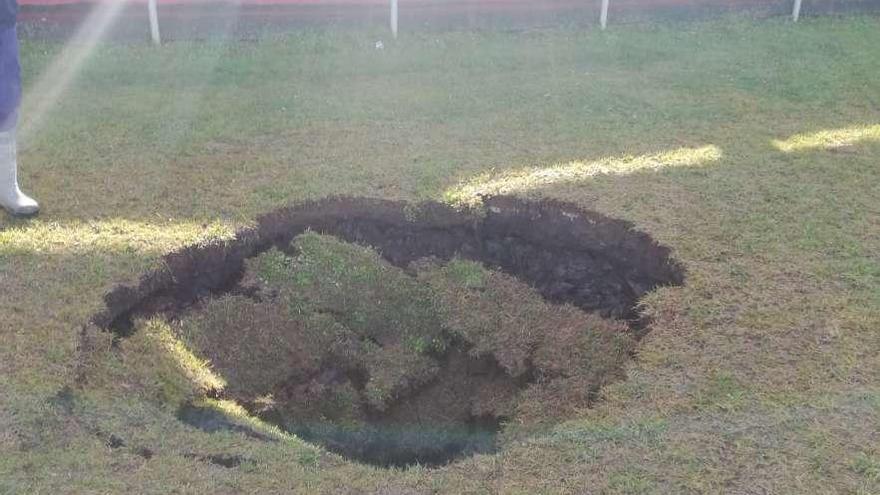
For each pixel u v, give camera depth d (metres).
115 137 5.93
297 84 6.96
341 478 3.37
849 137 6.10
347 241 5.15
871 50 7.89
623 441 3.54
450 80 7.09
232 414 3.95
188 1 7.80
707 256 4.66
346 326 4.62
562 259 5.05
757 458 3.44
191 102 6.55
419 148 5.84
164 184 5.32
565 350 4.42
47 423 3.55
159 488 3.27
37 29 7.76
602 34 8.16
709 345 4.06
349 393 4.37
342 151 5.79
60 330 4.05
